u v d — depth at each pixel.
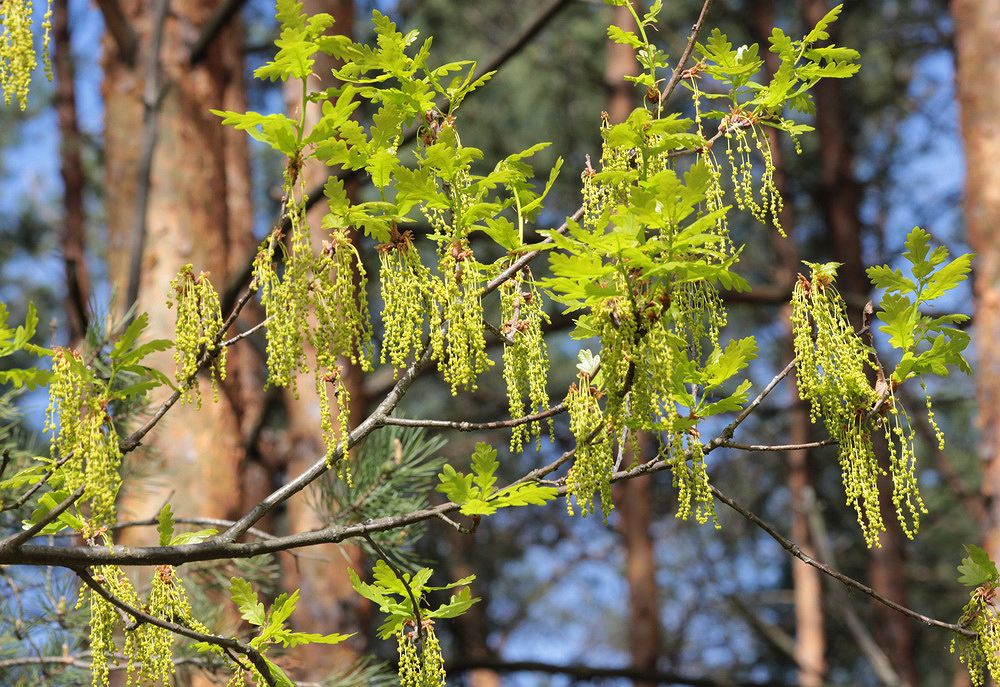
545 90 15.88
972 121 9.05
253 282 3.10
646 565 15.25
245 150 11.89
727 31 17.19
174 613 3.29
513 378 3.20
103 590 3.09
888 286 3.36
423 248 11.95
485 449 3.14
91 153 16.75
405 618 3.39
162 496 6.88
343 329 3.01
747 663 20.34
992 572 3.40
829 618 18.28
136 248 7.68
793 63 3.48
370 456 5.32
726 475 18.50
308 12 8.83
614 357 3.04
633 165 3.50
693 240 3.03
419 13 15.80
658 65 3.62
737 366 3.27
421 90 3.40
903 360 3.30
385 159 3.25
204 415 7.37
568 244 3.07
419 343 3.08
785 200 15.88
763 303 11.34
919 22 17.12
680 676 12.21
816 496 17.66
